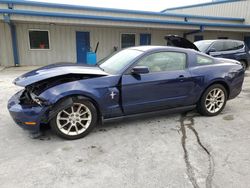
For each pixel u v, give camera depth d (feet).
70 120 10.58
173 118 13.67
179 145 10.18
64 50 44.01
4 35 38.93
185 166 8.49
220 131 11.78
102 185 7.39
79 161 8.85
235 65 14.61
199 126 12.43
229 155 9.31
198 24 47.80
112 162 8.78
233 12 61.87
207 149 9.81
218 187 7.29
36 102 10.05
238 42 30.48
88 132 11.02
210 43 28.30
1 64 40.04
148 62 11.93
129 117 11.87
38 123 9.99
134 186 7.34
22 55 40.83
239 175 7.92
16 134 11.27
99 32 46.14
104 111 11.07
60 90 10.06
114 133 11.47
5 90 20.72
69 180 7.65
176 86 12.42
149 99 11.91
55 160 8.91
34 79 10.16
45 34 41.75
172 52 12.62
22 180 7.63
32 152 9.54
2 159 8.96
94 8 43.42
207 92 13.56
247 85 24.07
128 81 11.21
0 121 12.93
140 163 8.70
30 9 38.60
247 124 12.76
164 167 8.43
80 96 10.45
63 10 41.24
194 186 7.34
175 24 45.91
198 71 13.05
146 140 10.69
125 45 49.21
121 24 41.29
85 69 11.65
